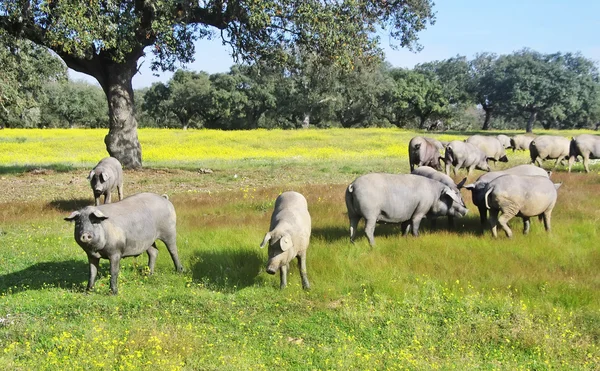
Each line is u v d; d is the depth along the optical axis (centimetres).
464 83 8431
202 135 4969
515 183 1091
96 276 952
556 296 816
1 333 717
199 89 8112
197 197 1747
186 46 2425
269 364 635
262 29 2231
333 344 694
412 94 7950
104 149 3894
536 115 7944
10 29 2092
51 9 1870
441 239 1077
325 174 2341
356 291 866
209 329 736
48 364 614
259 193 1761
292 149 3838
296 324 754
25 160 3122
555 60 7338
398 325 746
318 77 2627
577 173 2109
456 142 2073
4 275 969
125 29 1966
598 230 1168
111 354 636
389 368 611
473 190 1212
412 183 1086
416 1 2317
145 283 930
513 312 766
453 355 659
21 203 1666
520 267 930
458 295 835
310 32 2111
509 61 7650
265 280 916
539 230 1161
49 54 2880
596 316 752
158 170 2441
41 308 808
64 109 8244
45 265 1030
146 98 8819
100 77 2402
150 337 671
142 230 901
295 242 844
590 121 8675
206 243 1136
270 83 7619
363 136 4991
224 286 904
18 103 2414
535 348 675
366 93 7538
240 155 3469
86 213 823
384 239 1095
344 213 1388
